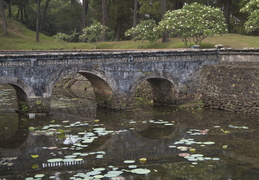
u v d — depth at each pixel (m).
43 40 36.03
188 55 19.12
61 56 16.20
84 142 12.34
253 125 14.66
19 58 15.33
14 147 11.84
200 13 23.27
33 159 10.63
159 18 41.75
